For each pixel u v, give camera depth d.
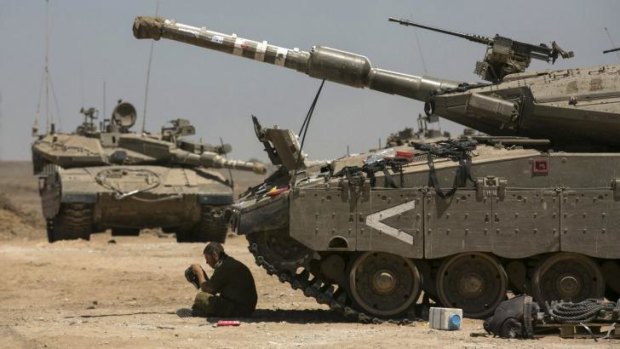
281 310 41.06
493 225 35.75
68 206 81.56
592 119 36.78
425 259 36.72
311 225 35.78
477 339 30.66
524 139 37.84
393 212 35.81
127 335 31.45
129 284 52.81
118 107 96.81
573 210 35.62
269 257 36.81
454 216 35.81
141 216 84.88
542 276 36.34
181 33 41.16
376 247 35.75
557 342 29.92
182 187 84.62
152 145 91.56
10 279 54.78
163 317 37.97
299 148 39.09
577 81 37.62
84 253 71.50
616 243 35.56
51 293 49.19
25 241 99.06
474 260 36.44
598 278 36.09
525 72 39.66
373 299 36.31
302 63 41.12
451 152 36.28
